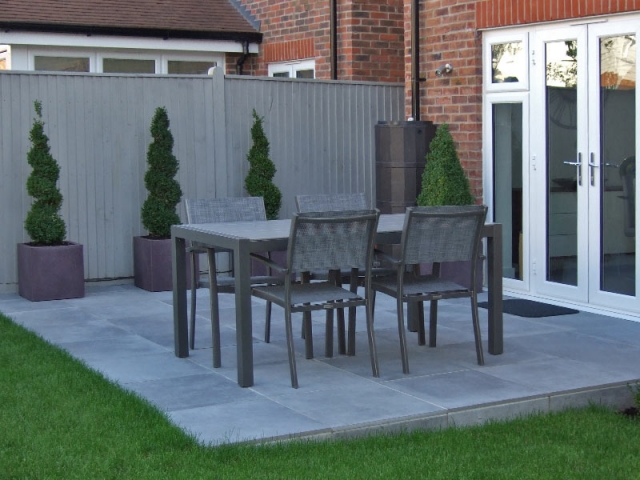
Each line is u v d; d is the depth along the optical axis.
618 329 7.56
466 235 6.40
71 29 12.20
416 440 5.00
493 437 5.05
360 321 8.04
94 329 7.76
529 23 8.66
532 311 8.32
